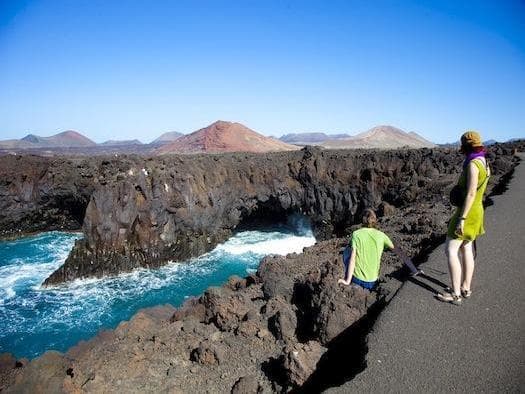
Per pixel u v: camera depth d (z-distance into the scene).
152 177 28.23
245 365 7.16
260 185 33.94
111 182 27.56
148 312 11.27
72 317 19.73
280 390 6.22
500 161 20.25
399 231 12.59
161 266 27.12
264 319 8.27
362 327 6.61
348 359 5.98
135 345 7.65
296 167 34.34
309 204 33.81
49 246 29.83
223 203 32.28
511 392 4.34
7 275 24.53
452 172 25.23
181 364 7.33
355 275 7.36
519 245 8.21
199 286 23.97
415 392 4.51
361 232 7.36
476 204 5.80
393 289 7.10
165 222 27.77
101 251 25.45
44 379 6.60
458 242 5.98
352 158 33.06
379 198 30.72
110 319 19.64
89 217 25.47
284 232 36.03
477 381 4.55
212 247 30.59
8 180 30.50
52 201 32.12
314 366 6.15
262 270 10.96
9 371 7.68
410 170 28.91
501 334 5.32
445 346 5.21
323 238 33.38
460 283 6.27
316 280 8.14
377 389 4.62
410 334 5.53
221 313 8.52
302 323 7.74
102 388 6.51
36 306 20.77
